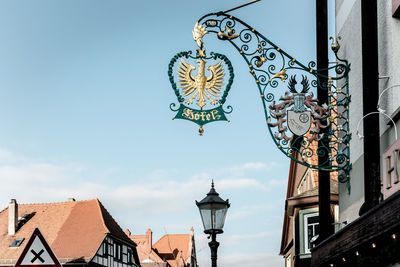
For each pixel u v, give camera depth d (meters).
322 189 10.87
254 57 10.63
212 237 11.92
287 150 10.46
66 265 45.88
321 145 10.73
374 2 8.99
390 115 9.45
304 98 10.48
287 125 10.38
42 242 8.41
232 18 10.69
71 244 47.25
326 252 8.34
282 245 37.56
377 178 8.48
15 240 48.69
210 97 10.56
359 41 11.36
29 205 52.38
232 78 10.59
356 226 7.04
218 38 10.69
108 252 48.31
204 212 11.93
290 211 26.06
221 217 11.92
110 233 48.00
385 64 9.87
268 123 10.40
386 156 7.79
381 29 10.05
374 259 6.95
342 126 10.85
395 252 6.50
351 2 12.12
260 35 10.65
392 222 5.95
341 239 7.62
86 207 50.88
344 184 12.29
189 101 10.55
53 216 50.62
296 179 33.16
